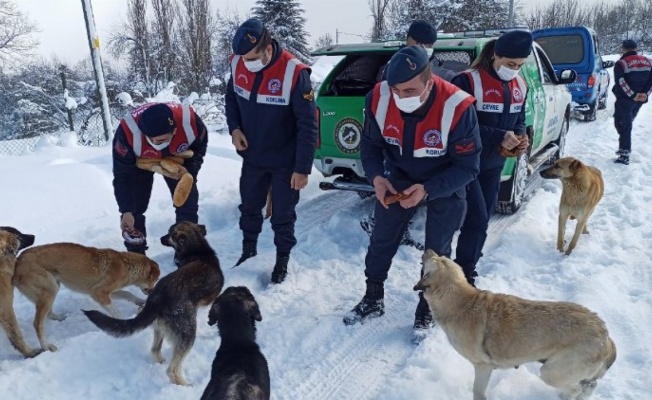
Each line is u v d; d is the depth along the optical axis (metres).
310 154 4.47
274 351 3.83
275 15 22.77
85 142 11.91
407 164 3.70
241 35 4.12
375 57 6.69
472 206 4.18
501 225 6.19
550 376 2.92
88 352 3.65
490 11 25.38
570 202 5.18
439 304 3.17
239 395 2.55
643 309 4.14
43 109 18.11
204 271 3.77
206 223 6.42
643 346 3.67
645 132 11.74
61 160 8.41
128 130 4.57
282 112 4.43
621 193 6.96
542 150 7.98
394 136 3.63
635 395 3.20
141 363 3.61
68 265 3.84
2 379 3.34
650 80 8.24
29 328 4.09
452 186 3.52
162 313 3.47
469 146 3.51
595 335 2.82
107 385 3.41
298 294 4.66
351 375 3.60
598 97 14.08
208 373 3.61
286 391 3.45
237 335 3.00
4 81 22.23
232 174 8.13
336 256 5.39
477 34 6.84
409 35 5.59
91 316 3.32
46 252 3.80
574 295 4.32
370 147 3.90
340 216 6.07
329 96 5.96
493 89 4.04
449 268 3.19
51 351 3.69
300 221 6.40
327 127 5.92
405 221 4.02
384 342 3.96
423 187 3.49
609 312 4.09
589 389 3.04
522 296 4.45
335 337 4.02
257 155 4.62
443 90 3.48
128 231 4.77
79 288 3.96
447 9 25.23
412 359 3.66
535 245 5.51
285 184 4.68
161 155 4.71
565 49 13.44
